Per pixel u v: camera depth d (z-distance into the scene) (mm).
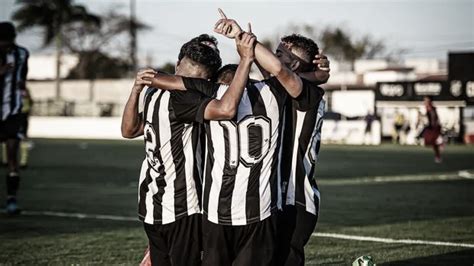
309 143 6059
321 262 9109
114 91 69750
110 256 9422
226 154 5527
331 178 21891
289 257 6062
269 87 5645
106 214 13398
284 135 6031
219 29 5395
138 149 37500
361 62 76688
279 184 5785
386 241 10664
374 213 13820
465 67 49250
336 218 13109
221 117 5391
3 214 13328
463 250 9984
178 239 5762
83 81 71000
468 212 14031
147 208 5805
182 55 5789
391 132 54312
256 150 5527
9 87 12883
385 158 31844
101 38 86438
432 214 13719
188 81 5598
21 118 13094
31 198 15938
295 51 6152
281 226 6059
